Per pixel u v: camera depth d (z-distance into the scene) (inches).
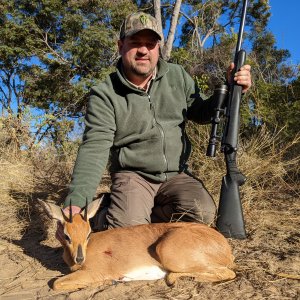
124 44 54.2
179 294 40.1
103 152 52.5
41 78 168.4
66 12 173.9
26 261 51.8
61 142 114.3
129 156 55.7
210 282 42.4
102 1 172.1
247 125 87.4
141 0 210.4
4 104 179.0
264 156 74.8
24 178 83.0
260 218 59.6
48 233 60.8
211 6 237.5
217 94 53.6
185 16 225.8
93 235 48.1
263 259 46.8
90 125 53.9
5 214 69.7
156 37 53.5
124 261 45.4
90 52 161.2
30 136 106.8
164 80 56.9
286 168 76.6
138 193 54.6
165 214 58.4
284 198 68.1
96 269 45.2
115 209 54.2
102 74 155.4
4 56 169.0
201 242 43.8
